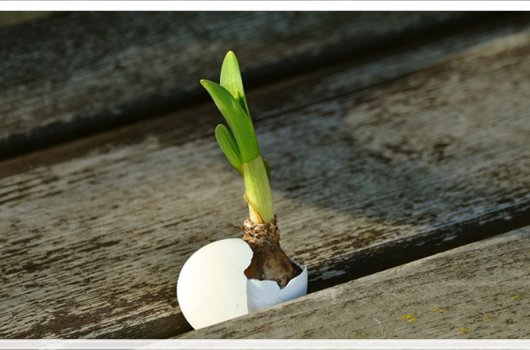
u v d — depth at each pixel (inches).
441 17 39.8
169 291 30.7
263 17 40.4
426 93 36.8
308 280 30.8
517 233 30.6
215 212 32.9
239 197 33.4
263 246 28.6
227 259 29.0
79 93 37.2
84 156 35.0
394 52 38.9
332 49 38.7
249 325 28.5
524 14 40.1
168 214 32.9
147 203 33.3
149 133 35.8
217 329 28.5
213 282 28.8
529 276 29.5
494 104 36.1
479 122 35.4
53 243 32.2
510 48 38.4
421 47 39.0
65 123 36.1
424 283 29.4
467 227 31.9
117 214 33.0
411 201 32.8
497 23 39.8
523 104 35.9
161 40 39.4
